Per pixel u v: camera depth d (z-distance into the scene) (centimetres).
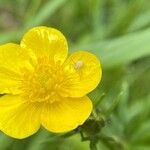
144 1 21
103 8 21
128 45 17
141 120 17
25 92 13
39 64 13
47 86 13
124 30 19
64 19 22
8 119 13
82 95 12
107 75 18
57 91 13
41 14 20
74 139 18
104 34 20
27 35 13
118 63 17
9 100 13
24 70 13
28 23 20
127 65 19
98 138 14
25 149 18
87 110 12
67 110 13
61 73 13
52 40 13
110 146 15
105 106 17
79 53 13
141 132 17
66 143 18
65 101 13
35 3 21
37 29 13
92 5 20
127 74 19
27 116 13
